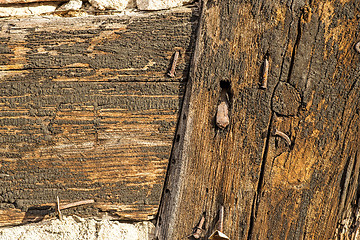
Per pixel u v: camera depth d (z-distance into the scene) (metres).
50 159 1.52
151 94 1.52
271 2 1.51
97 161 1.52
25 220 1.52
